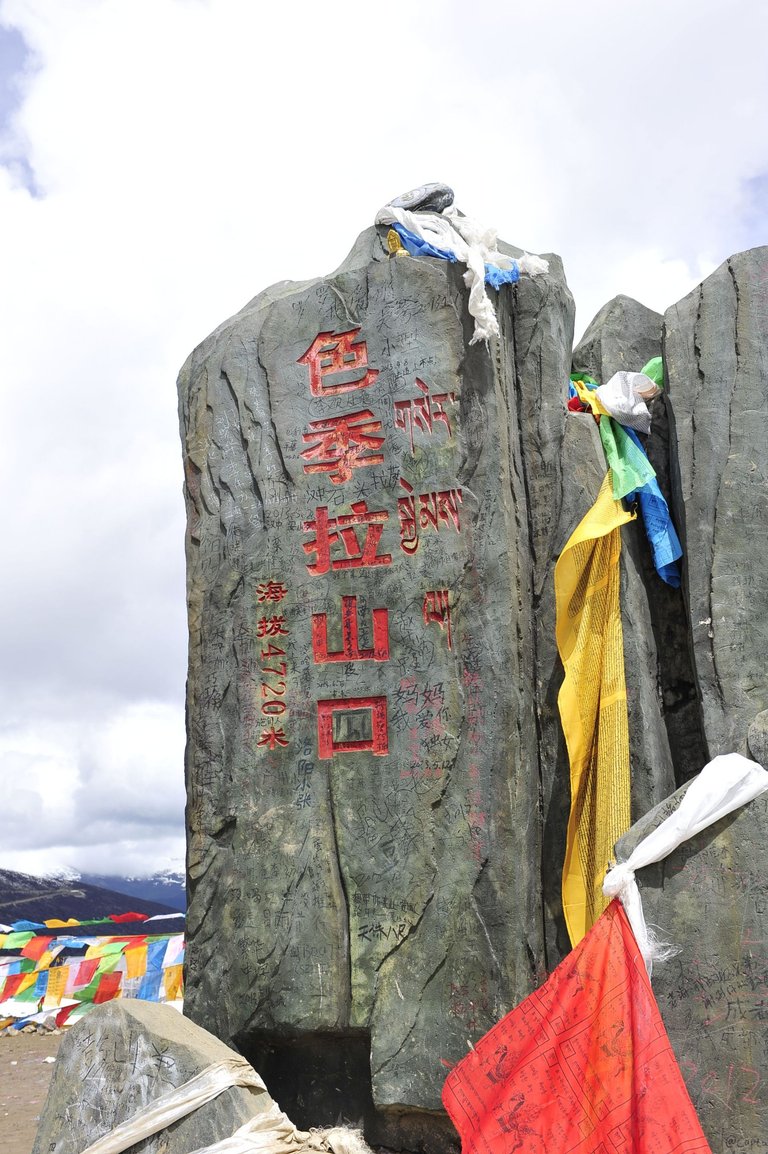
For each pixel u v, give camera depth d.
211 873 5.77
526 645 5.46
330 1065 5.38
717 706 5.16
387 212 6.13
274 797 5.64
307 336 6.02
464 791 5.22
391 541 5.61
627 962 4.12
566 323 6.16
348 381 5.86
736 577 5.26
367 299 5.88
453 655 5.37
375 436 5.74
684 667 5.59
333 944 5.31
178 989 8.91
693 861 4.19
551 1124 4.04
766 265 5.62
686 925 4.14
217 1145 4.32
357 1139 5.10
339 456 5.82
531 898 5.17
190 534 6.25
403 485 5.62
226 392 6.22
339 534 5.74
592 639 5.34
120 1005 4.78
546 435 5.79
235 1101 4.43
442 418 5.60
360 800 5.41
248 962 5.49
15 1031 8.98
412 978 5.12
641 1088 3.85
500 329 5.73
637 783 5.16
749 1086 3.91
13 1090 7.27
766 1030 3.94
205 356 6.38
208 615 6.07
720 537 5.33
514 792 5.15
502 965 4.97
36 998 9.14
